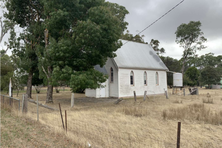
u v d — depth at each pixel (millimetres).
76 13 16875
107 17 15688
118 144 6254
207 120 9602
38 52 18312
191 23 48781
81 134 7395
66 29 17750
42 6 20500
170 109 13297
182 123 9312
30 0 20031
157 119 10266
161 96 26594
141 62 27656
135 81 25781
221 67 74875
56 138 7062
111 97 25031
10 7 21094
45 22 17969
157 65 29938
